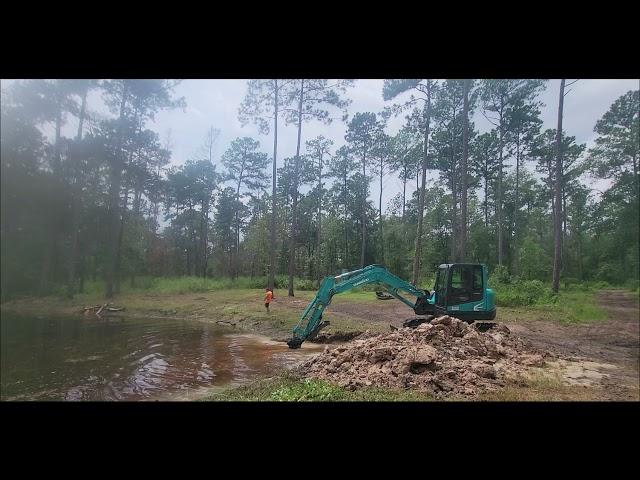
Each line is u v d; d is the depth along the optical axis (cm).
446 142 3694
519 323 1664
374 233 5131
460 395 678
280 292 2967
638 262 3428
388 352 848
